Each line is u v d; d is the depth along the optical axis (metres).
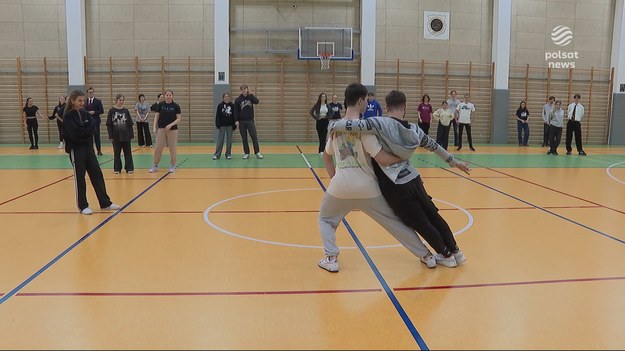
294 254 4.39
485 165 11.35
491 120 18.59
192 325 2.92
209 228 5.33
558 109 14.00
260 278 3.76
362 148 3.73
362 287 3.58
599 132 19.38
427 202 3.92
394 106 3.83
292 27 17.64
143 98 15.87
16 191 7.63
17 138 17.55
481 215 6.02
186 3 17.34
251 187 8.07
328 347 2.66
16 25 17.17
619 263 4.15
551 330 2.88
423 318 3.04
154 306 3.21
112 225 5.46
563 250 4.53
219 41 17.05
